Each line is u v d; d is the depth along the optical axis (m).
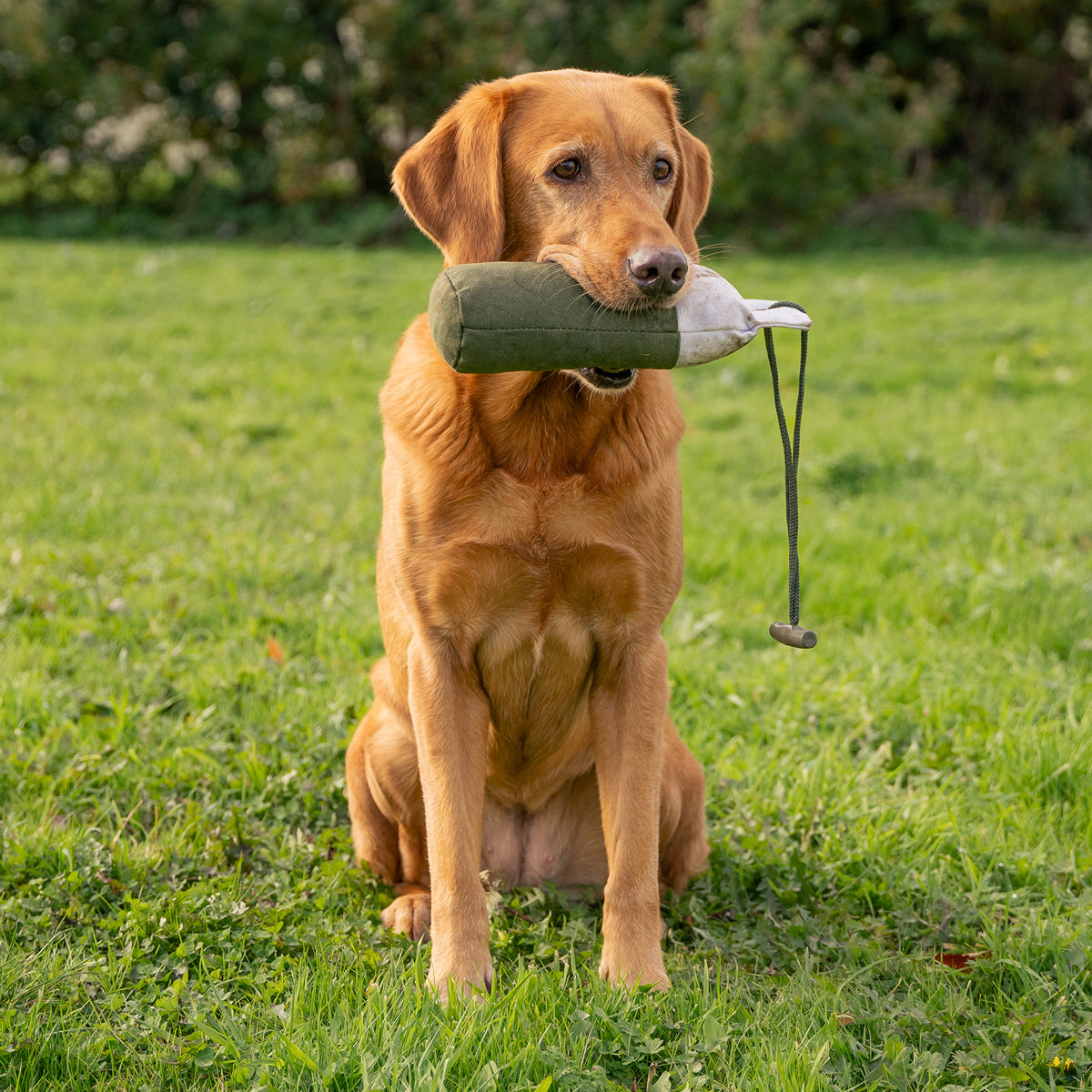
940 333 11.59
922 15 22.58
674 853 3.24
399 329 11.70
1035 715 3.97
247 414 8.14
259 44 21.84
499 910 3.10
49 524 5.75
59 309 12.27
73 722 3.88
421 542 2.84
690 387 9.70
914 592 5.05
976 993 2.70
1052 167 22.50
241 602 4.89
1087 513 5.99
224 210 22.22
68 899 2.91
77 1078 2.30
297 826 3.45
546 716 3.08
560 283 2.63
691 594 5.26
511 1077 2.26
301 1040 2.35
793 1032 2.44
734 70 19.62
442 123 2.98
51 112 22.00
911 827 3.36
